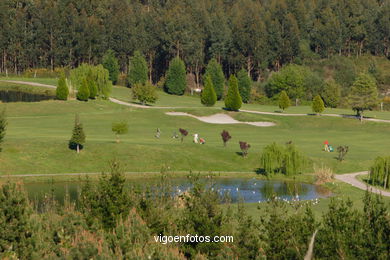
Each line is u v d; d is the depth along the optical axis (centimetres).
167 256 2805
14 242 2820
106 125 12850
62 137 9838
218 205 3228
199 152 9162
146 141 10131
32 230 3044
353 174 8281
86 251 2762
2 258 2739
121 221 3222
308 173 8331
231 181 7744
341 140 11881
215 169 8544
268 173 8106
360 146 10775
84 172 7919
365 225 2345
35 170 7756
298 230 2544
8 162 7862
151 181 7188
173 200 3772
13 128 11481
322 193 6925
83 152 8594
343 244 2248
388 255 2175
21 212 2956
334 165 8725
